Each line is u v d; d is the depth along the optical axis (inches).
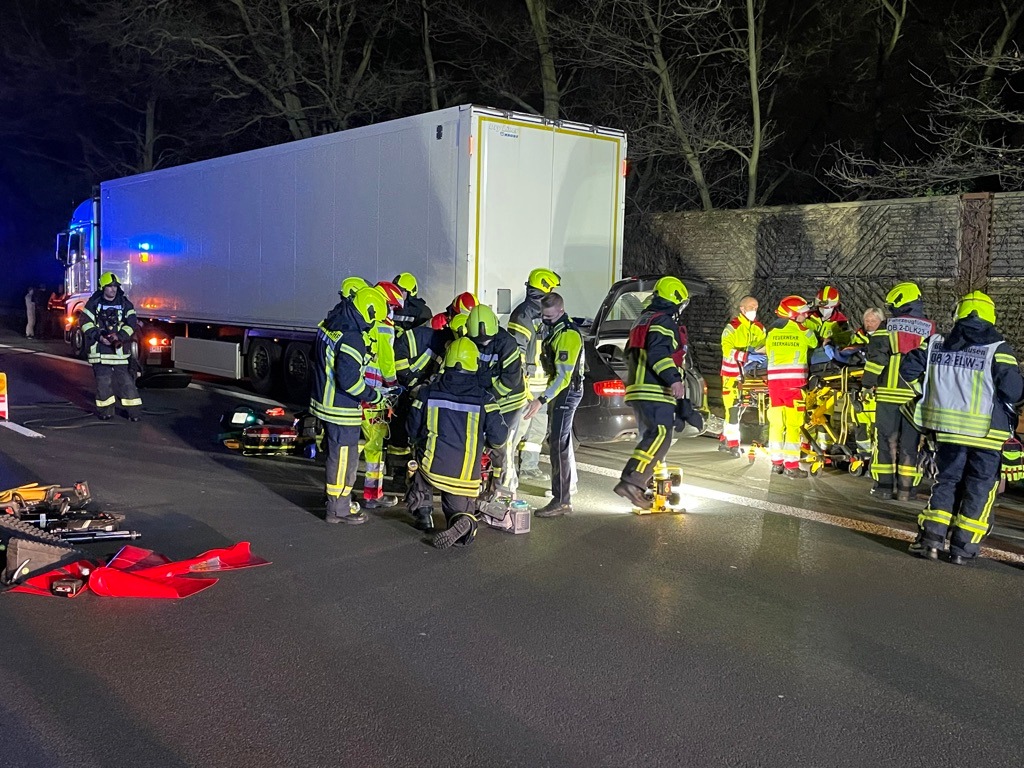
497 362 262.4
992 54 653.3
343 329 274.7
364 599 220.4
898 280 527.8
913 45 781.3
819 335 390.6
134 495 316.2
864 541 276.7
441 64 960.9
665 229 641.6
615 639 198.7
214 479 343.3
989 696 175.9
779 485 353.1
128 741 154.3
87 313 458.6
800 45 768.9
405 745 154.5
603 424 381.4
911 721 165.6
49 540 226.2
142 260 673.6
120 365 463.2
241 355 576.1
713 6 674.8
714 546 267.4
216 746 153.3
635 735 158.9
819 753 154.3
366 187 463.2
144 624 203.3
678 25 714.2
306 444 387.9
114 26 904.9
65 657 185.8
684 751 154.0
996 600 228.2
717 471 379.2
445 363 263.4
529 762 149.9
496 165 414.6
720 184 839.7
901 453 328.8
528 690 174.7
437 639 197.5
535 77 876.0
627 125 789.2
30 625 201.6
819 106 879.1
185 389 605.3
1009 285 487.2
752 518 300.4
